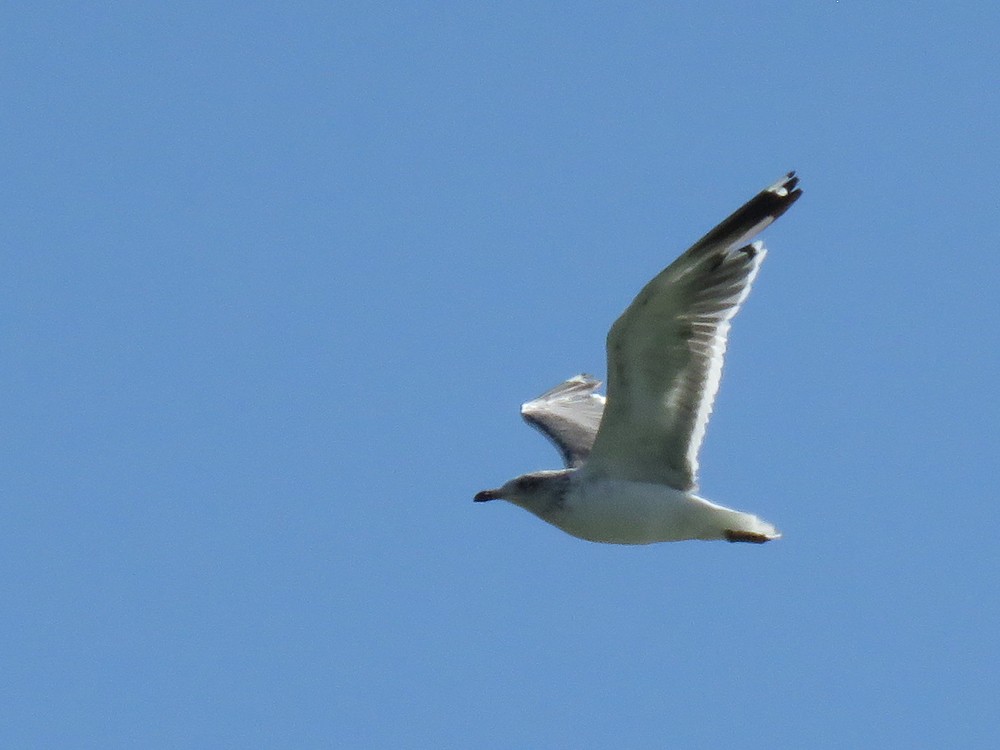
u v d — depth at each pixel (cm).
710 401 1567
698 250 1506
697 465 1594
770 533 1595
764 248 1551
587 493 1619
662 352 1550
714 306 1543
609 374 1560
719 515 1595
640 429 1588
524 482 1653
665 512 1598
